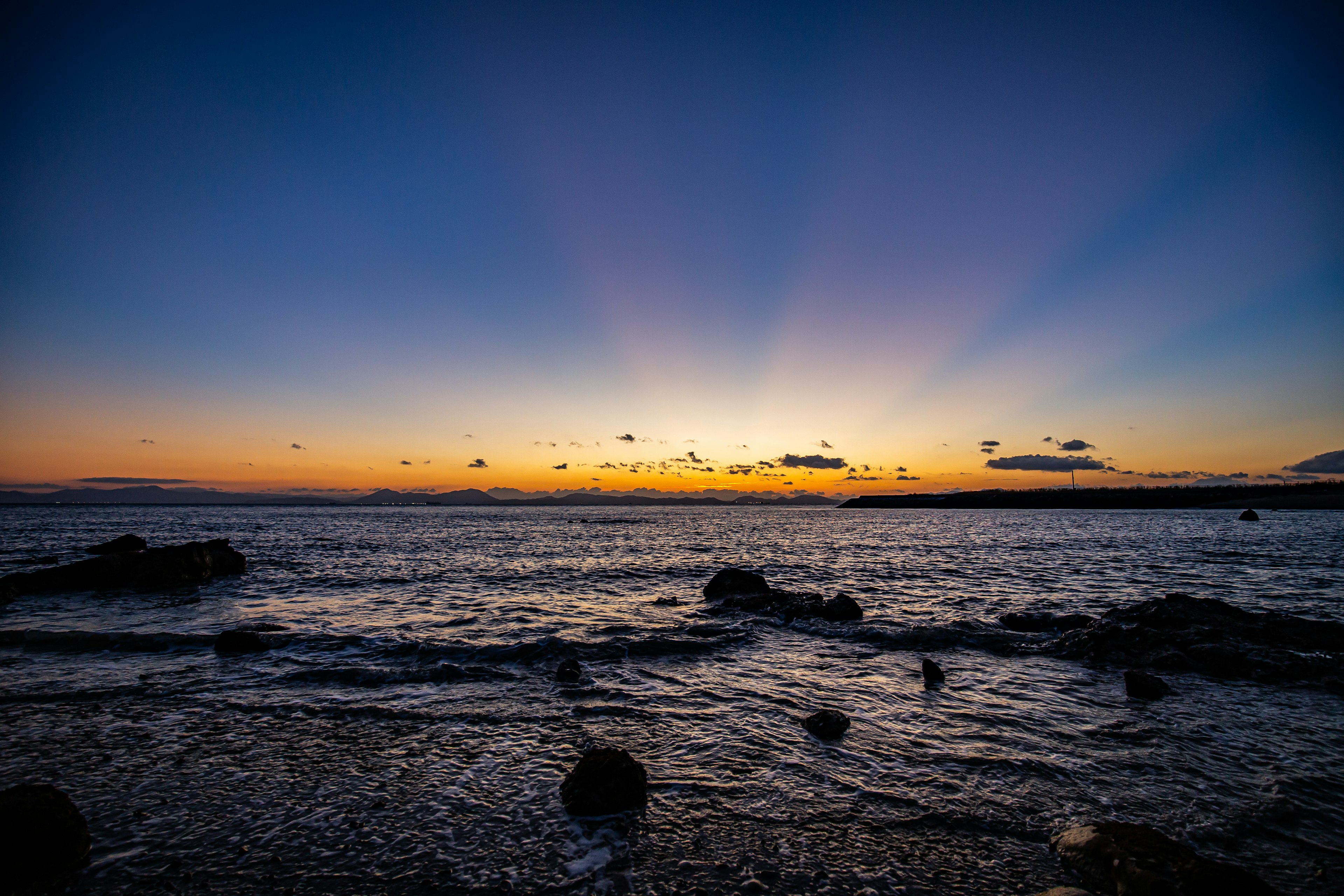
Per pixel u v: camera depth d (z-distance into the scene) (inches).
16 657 455.5
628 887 185.0
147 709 343.9
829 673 429.1
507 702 363.3
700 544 1898.4
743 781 258.1
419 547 1648.6
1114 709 351.9
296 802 237.8
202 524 3206.2
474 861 198.2
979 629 544.4
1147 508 5959.6
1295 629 488.4
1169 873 174.6
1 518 3964.1
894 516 5408.5
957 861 200.4
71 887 181.5
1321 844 211.2
